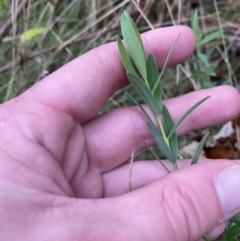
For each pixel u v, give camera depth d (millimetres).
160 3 190
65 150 113
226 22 191
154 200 89
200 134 159
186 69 179
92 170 127
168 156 103
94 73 117
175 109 127
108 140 126
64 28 189
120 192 130
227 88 128
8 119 101
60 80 114
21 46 176
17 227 84
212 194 92
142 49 104
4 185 88
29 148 96
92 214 87
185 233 89
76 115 117
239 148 153
